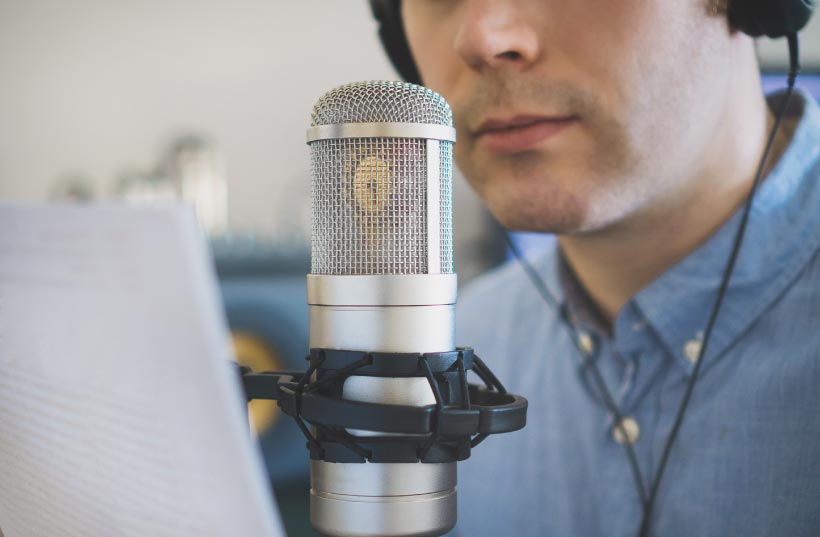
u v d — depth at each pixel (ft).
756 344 1.85
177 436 1.02
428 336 1.25
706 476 1.85
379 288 1.24
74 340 1.08
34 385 1.18
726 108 1.67
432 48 1.65
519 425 1.26
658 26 1.48
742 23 1.59
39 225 1.04
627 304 1.92
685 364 1.90
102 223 0.98
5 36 6.68
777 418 1.80
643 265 1.88
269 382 1.35
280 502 3.67
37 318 1.12
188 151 6.56
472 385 1.39
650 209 1.72
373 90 1.28
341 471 1.26
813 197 1.84
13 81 6.73
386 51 1.96
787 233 1.82
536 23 1.50
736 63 1.66
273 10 6.98
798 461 1.77
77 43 6.77
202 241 0.96
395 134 1.25
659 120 1.54
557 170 1.56
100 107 6.83
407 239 1.27
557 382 2.17
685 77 1.53
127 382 1.04
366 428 1.21
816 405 1.77
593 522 2.04
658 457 1.92
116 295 1.00
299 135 7.11
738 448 1.83
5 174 6.76
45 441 1.20
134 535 1.14
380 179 1.26
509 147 1.57
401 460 1.24
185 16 6.87
